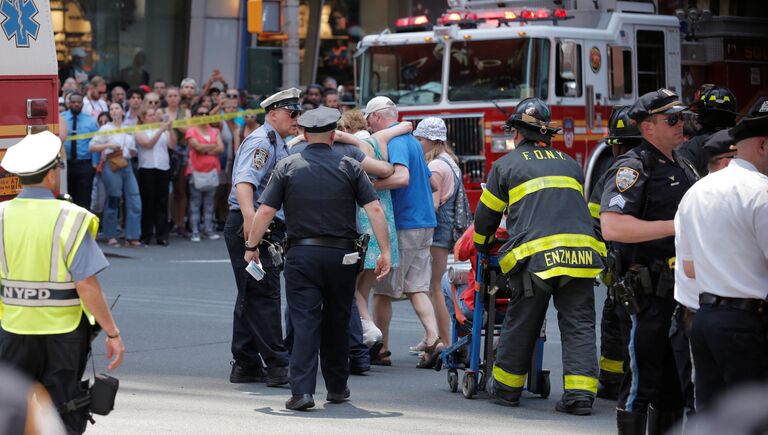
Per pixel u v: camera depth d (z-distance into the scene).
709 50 68.31
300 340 28.02
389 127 34.09
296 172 27.94
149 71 90.12
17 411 16.44
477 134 60.59
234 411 27.94
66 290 19.81
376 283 34.50
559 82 60.00
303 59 95.69
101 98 63.22
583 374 28.12
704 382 19.62
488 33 60.50
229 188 68.25
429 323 34.34
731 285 19.02
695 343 19.58
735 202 18.98
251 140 30.59
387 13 96.25
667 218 23.77
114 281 50.41
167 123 61.84
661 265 23.19
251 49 51.06
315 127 27.88
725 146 21.14
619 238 23.38
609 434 25.98
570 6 63.72
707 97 29.25
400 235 34.16
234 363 31.89
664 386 23.17
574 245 27.78
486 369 30.03
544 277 27.56
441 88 61.47
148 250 60.66
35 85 35.12
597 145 61.72
